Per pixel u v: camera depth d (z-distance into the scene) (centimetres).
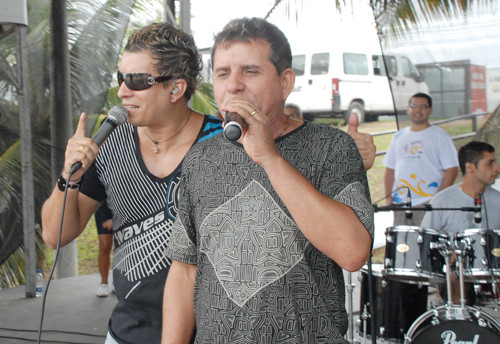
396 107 593
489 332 353
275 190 144
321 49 1249
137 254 202
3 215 662
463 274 391
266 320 148
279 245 150
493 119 562
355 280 559
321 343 149
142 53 195
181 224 169
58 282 629
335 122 1255
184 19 513
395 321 443
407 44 571
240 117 142
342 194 149
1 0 528
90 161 185
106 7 713
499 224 472
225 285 153
